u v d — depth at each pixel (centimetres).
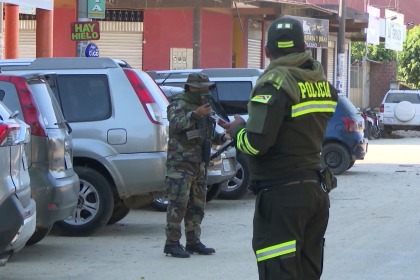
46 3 1588
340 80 3152
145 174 920
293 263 489
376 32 4028
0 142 579
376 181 1595
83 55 1559
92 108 940
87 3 1542
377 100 5019
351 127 1695
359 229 996
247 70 1342
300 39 495
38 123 772
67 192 794
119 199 1006
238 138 479
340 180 1614
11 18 1880
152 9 2628
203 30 2788
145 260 799
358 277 728
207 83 807
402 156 2262
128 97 938
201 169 816
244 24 3019
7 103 775
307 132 486
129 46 2628
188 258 810
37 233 858
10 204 585
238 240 920
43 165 772
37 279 709
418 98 3247
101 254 832
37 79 817
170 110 798
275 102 464
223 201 1292
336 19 3231
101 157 917
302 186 486
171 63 2692
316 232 514
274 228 488
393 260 807
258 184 498
